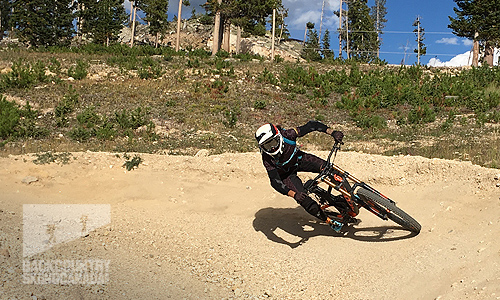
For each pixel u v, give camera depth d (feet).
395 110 70.85
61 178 29.50
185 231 21.47
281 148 16.87
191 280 16.43
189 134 53.72
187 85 78.79
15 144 47.39
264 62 112.68
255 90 79.15
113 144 48.32
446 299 12.25
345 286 15.19
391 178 25.20
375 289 14.37
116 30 187.42
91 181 29.32
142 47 118.11
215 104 68.64
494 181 19.81
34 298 13.53
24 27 164.04
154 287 15.46
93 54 111.75
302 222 21.85
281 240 19.99
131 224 22.13
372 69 108.99
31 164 30.83
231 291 15.62
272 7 141.08
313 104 72.18
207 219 23.21
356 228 19.84
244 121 61.31
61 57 101.30
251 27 168.86
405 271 14.88
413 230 17.51
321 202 18.84
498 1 131.13
